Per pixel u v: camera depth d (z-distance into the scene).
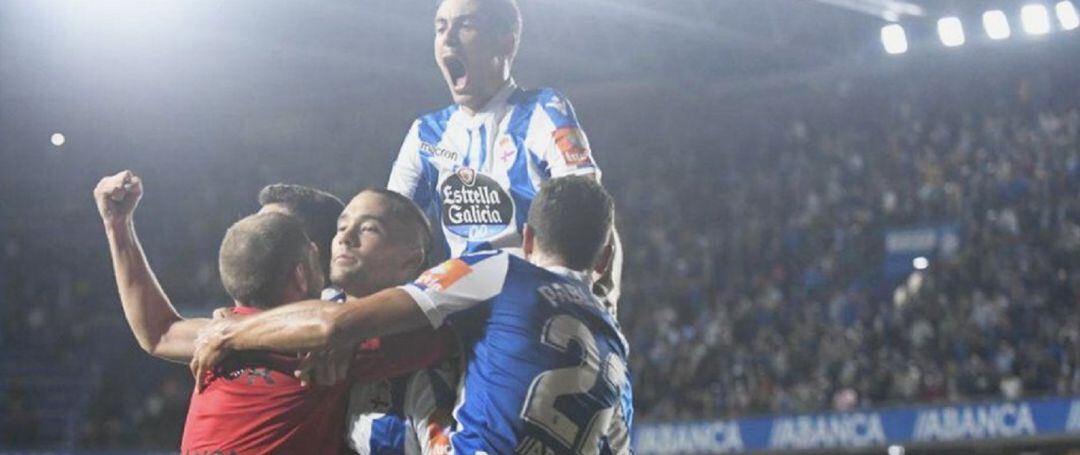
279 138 30.61
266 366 4.25
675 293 24.16
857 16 28.20
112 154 29.27
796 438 20.03
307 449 4.22
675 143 29.31
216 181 29.62
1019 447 19.20
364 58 28.95
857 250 23.91
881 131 27.16
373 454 4.28
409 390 4.29
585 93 30.67
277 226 4.34
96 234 28.22
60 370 25.81
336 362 4.06
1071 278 20.70
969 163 24.58
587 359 4.18
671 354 22.59
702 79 30.11
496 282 4.18
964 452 19.98
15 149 29.09
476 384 4.16
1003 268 21.33
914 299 21.36
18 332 26.52
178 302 27.05
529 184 5.34
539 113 5.34
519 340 4.13
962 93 27.44
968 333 20.30
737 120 29.70
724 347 22.28
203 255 27.75
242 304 4.35
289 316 4.05
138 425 23.64
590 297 4.31
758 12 28.08
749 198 26.41
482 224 5.44
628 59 29.75
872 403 19.92
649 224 26.77
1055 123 24.33
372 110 30.47
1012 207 22.72
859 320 21.58
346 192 29.36
